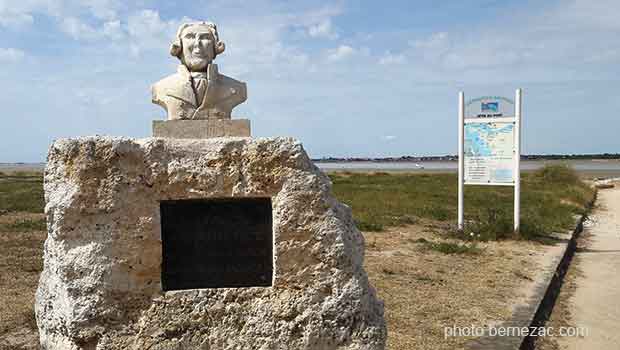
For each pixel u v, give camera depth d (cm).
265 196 395
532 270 890
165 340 381
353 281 400
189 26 463
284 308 389
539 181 3212
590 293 835
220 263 395
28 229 1199
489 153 1192
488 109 1188
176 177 388
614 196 2852
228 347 384
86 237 380
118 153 383
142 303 384
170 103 450
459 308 670
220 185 391
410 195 2144
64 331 377
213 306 387
